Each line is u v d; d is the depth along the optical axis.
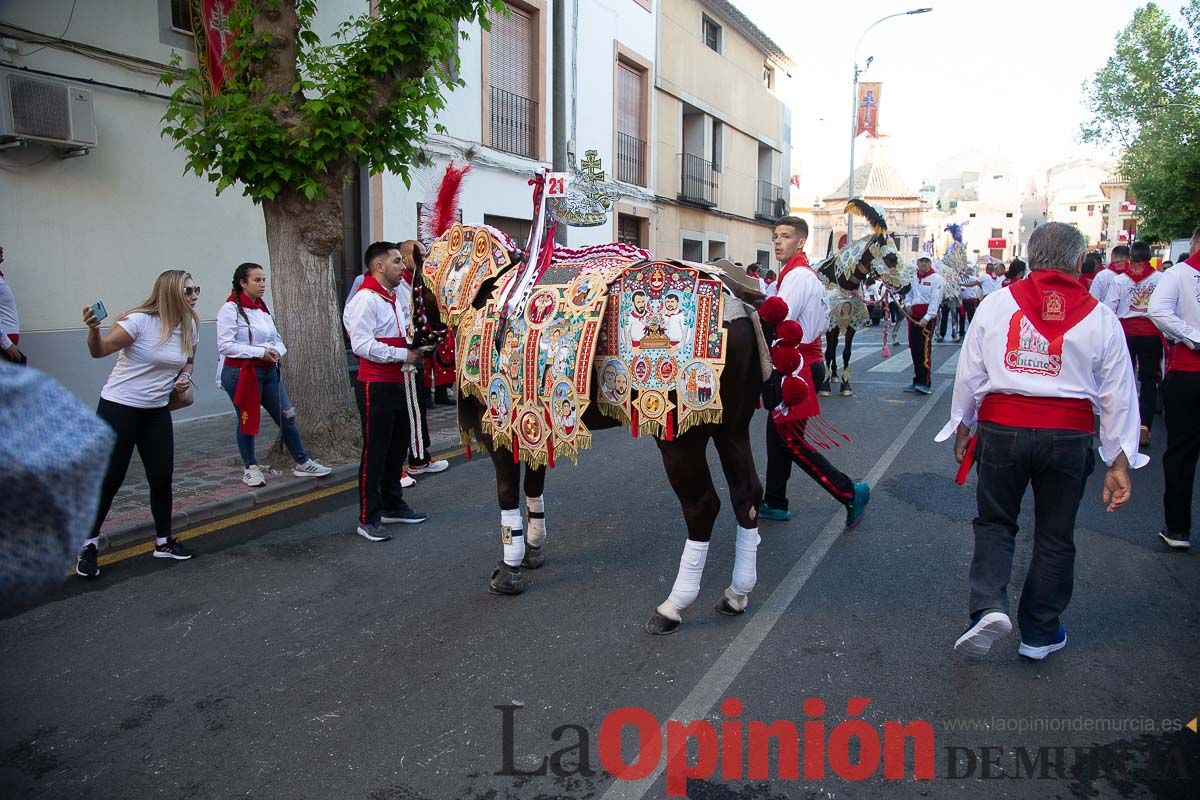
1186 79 28.73
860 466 7.18
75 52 7.92
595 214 4.37
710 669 3.60
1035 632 3.58
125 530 5.31
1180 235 27.17
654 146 18.80
